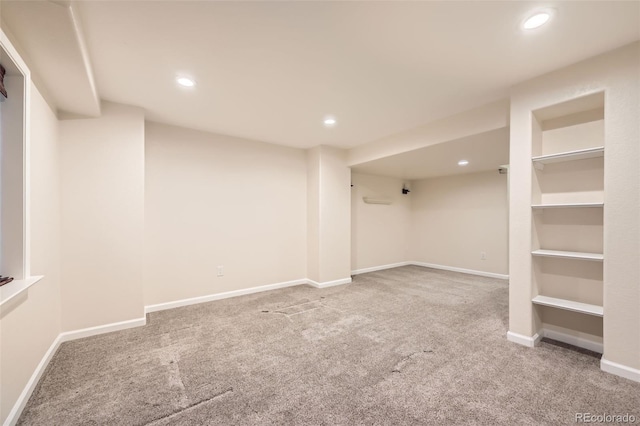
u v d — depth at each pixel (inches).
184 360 83.3
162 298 129.9
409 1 56.7
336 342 95.0
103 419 58.9
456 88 95.6
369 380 72.7
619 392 66.8
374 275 207.3
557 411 60.6
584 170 88.9
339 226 178.5
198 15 60.3
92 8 57.4
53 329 88.0
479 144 127.6
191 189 138.5
